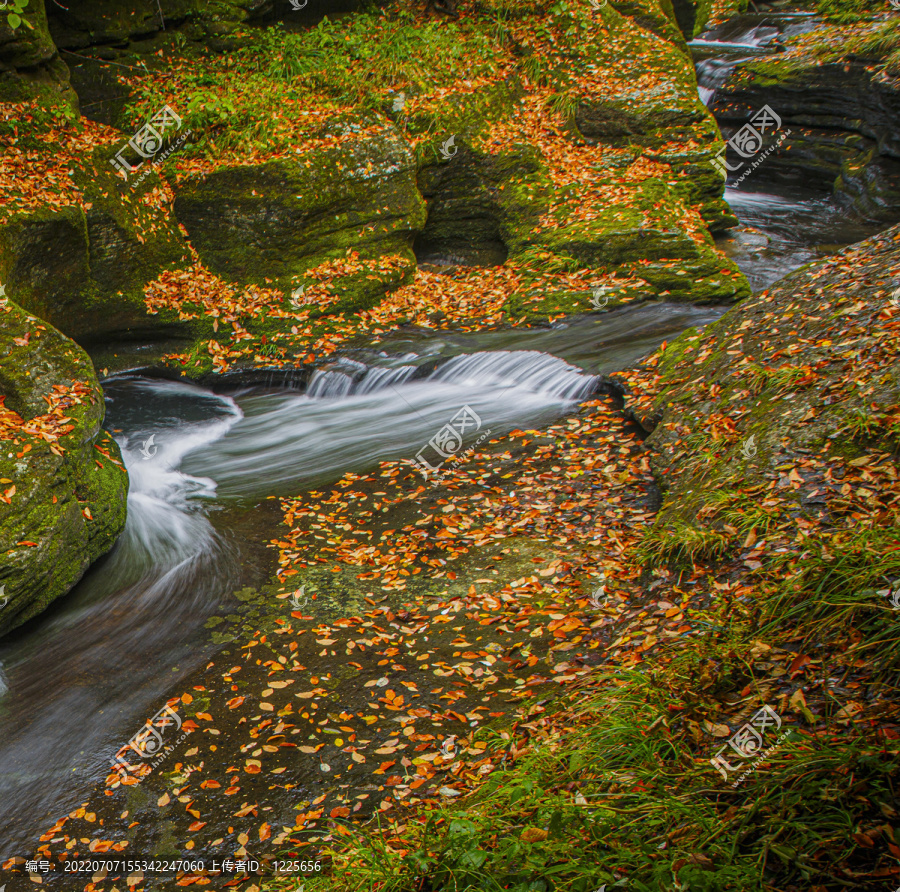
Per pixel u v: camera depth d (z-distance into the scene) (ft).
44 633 19.53
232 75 41.81
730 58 65.21
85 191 32.94
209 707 16.83
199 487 26.37
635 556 19.19
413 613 19.24
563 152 43.96
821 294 23.77
